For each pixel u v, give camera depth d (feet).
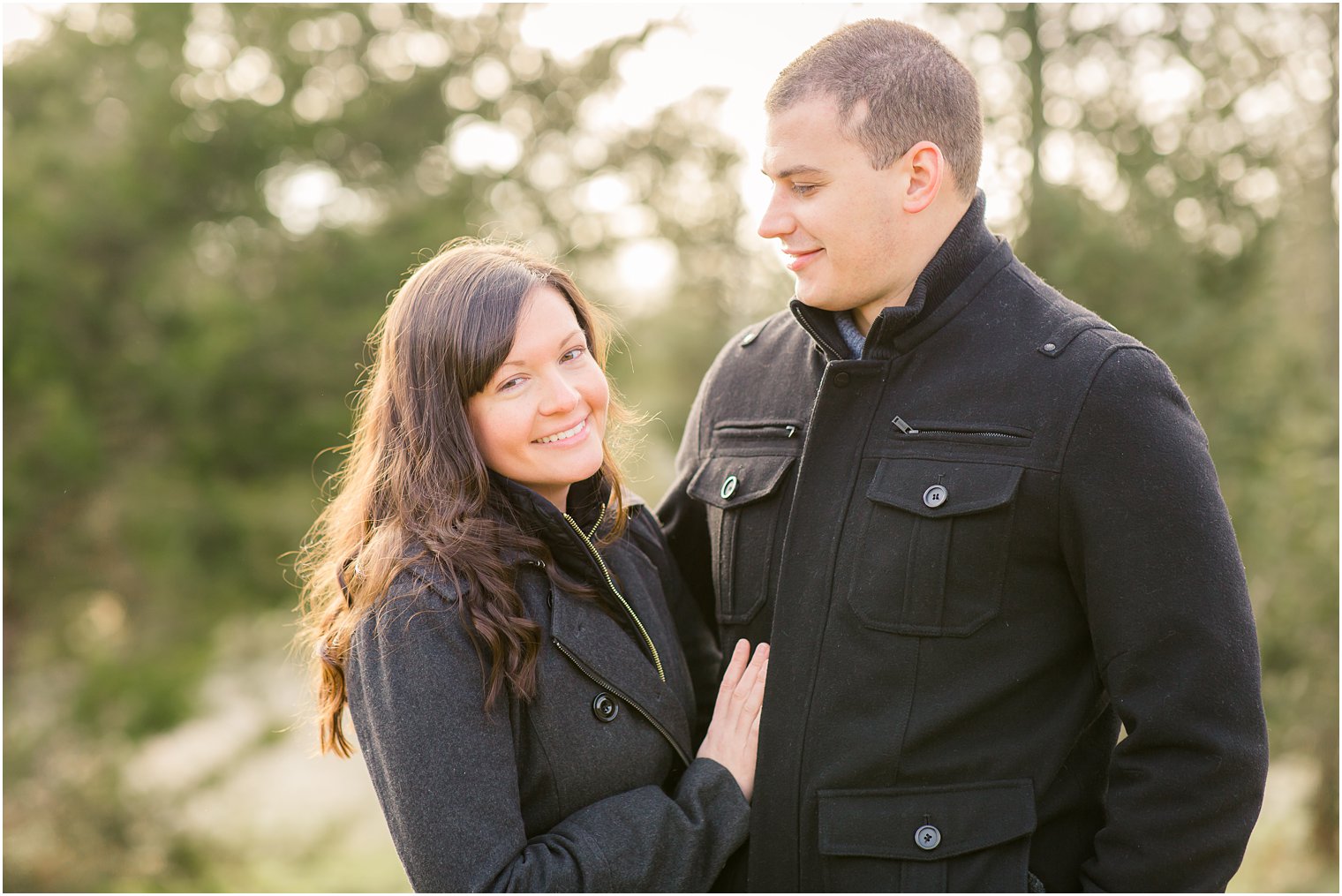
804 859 4.98
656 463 28.78
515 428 5.01
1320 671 23.13
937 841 4.77
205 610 26.73
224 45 28.89
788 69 5.20
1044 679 4.89
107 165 26.58
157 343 26.43
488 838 4.56
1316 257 24.89
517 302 5.02
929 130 4.93
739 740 5.25
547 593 5.10
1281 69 23.66
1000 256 5.20
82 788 26.12
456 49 30.81
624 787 5.07
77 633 27.09
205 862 27.12
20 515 25.00
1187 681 4.53
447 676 4.66
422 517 4.97
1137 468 4.59
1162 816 4.58
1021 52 23.53
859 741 4.89
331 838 29.30
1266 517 22.95
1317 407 23.49
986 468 4.78
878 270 5.06
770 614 5.42
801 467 5.24
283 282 27.53
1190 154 23.61
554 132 31.53
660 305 31.63
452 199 28.99
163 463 26.48
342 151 29.12
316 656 5.42
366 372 5.88
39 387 25.09
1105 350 4.75
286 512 26.37
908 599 4.84
